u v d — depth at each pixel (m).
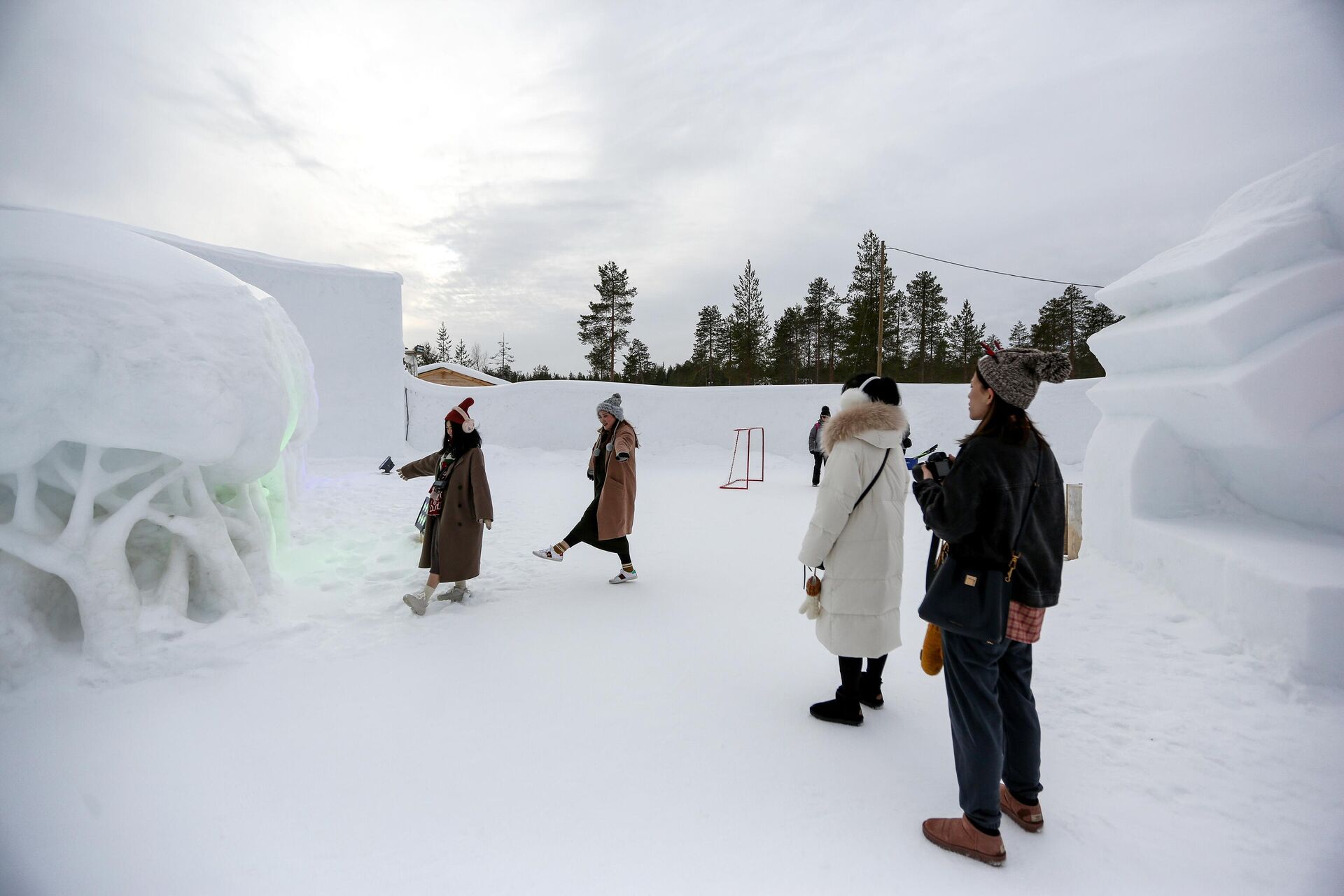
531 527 7.10
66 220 3.21
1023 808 2.00
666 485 11.94
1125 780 2.25
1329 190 3.71
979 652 1.87
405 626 3.83
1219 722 2.56
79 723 2.57
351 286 13.57
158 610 3.15
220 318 3.32
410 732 2.58
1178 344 3.92
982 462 1.85
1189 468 4.17
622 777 2.28
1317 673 2.69
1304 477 3.48
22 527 2.92
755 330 41.22
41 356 2.72
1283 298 3.50
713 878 1.78
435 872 1.80
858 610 2.61
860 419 2.57
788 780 2.27
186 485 3.51
